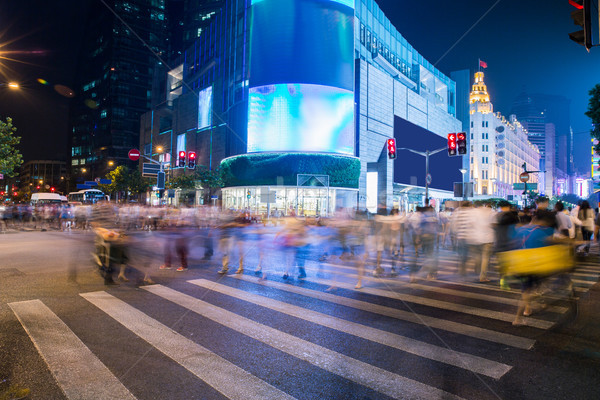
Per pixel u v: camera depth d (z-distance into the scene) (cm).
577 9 419
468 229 880
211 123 5838
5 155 2553
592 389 338
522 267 534
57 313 570
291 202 4247
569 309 593
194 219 2331
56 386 339
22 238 1936
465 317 568
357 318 560
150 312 582
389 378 361
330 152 4241
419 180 6291
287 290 748
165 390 334
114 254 826
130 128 10781
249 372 372
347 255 1209
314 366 388
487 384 348
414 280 856
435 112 7206
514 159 11519
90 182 7512
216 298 677
